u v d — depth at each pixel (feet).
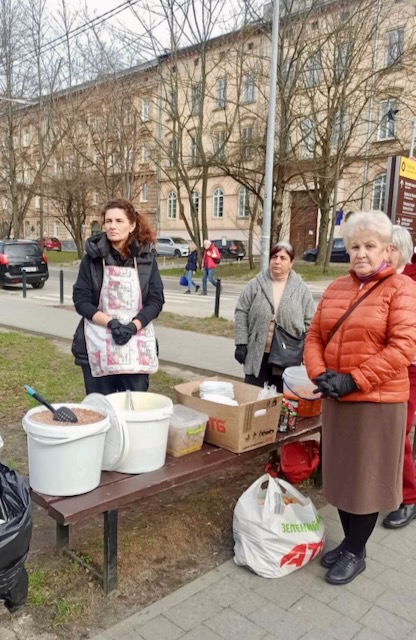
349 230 8.63
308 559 9.09
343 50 58.70
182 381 20.80
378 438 8.41
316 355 9.03
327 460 8.90
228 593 8.48
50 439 7.68
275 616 7.99
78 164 99.55
